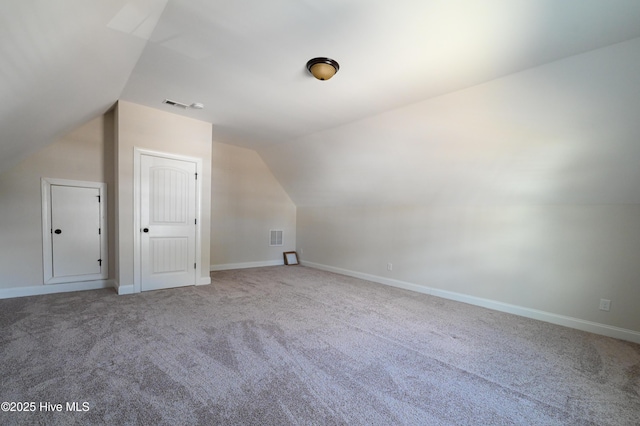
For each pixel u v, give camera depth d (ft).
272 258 20.27
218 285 13.93
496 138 9.62
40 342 7.37
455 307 11.64
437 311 11.02
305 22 6.23
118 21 5.81
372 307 11.25
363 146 13.32
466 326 9.52
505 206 11.35
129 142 11.56
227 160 17.85
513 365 7.04
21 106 6.62
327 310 10.71
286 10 5.86
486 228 11.89
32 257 11.31
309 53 7.47
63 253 11.88
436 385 6.11
